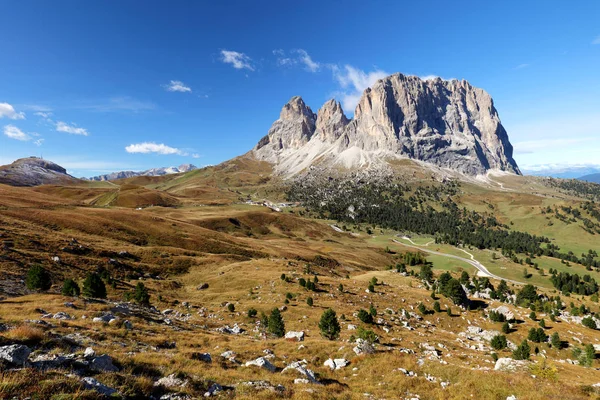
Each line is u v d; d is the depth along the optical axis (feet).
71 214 378.32
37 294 136.26
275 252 461.78
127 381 44.73
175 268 286.66
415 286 357.61
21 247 214.69
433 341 174.70
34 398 32.65
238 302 217.36
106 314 106.42
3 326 66.13
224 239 463.83
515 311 303.48
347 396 67.26
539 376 82.38
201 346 95.45
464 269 640.17
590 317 293.02
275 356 94.43
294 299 224.74
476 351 171.12
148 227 414.00
